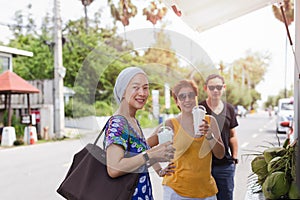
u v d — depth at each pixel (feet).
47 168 19.75
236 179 11.44
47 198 13.84
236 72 112.78
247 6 8.16
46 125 34.73
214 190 6.56
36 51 55.31
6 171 19.03
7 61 34.96
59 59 35.45
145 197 4.91
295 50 6.10
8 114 31.86
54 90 34.91
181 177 6.39
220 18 8.89
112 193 4.54
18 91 31.35
